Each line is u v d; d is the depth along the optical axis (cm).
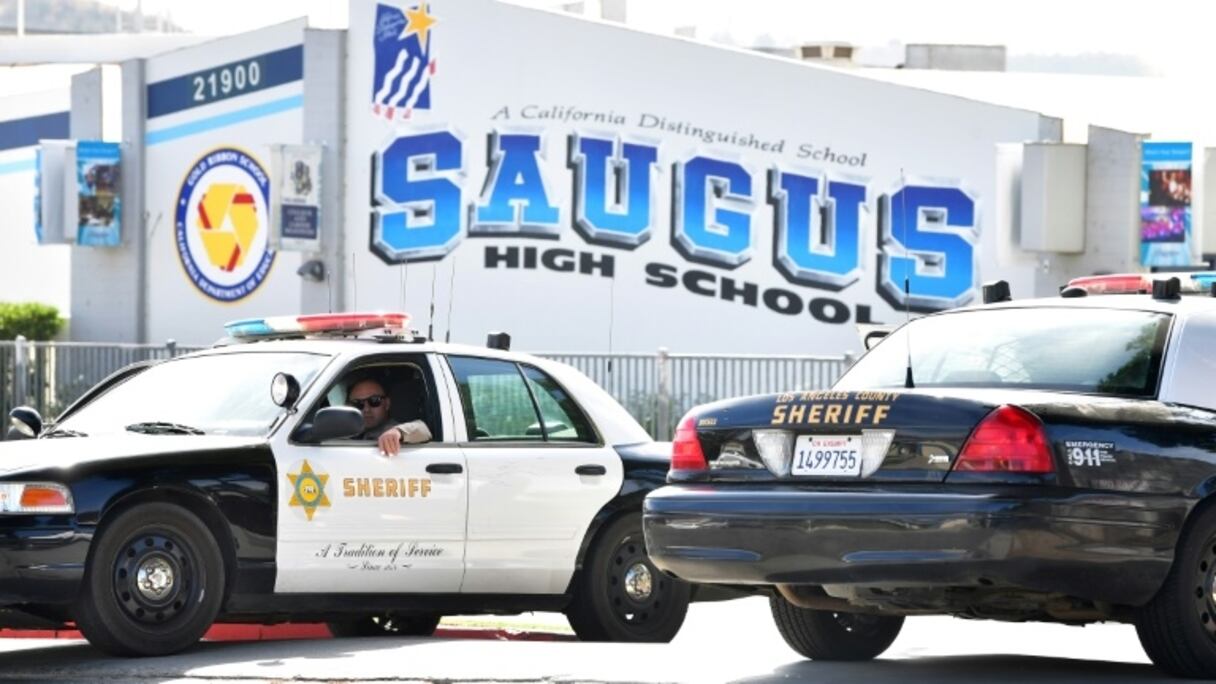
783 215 4206
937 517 1055
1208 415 1130
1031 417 1069
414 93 4378
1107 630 1564
